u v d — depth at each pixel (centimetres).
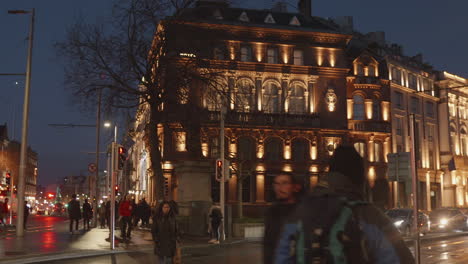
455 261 1614
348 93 4966
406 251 234
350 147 266
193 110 3008
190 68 2914
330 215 232
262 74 4606
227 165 2602
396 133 5247
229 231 2548
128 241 2319
